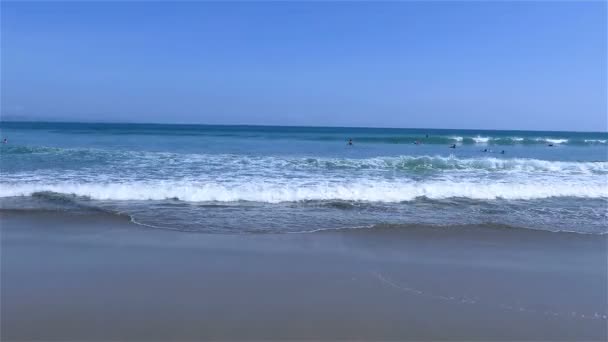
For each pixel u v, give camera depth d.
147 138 35.00
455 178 12.66
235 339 3.69
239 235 7.11
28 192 9.69
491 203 9.81
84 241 6.60
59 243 6.47
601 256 6.30
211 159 16.31
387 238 7.06
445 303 4.55
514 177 12.99
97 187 10.14
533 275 5.46
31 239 6.66
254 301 4.49
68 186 10.12
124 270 5.35
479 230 7.60
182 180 11.48
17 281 4.92
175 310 4.23
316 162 15.55
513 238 7.16
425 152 23.91
